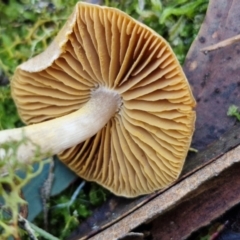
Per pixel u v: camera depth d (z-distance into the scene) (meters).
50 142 0.10
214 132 0.11
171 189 0.10
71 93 0.11
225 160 0.10
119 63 0.10
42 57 0.10
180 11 0.12
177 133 0.10
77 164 0.12
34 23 0.12
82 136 0.11
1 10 0.12
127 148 0.12
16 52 0.12
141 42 0.09
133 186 0.12
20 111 0.12
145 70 0.10
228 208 0.10
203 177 0.10
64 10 0.12
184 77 0.09
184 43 0.12
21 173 0.11
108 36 0.09
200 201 0.10
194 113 0.10
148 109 0.10
